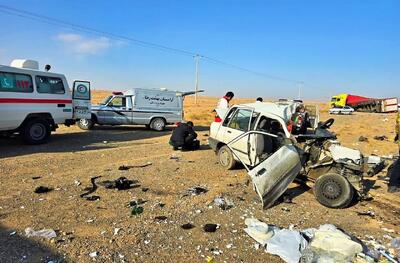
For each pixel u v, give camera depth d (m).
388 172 8.99
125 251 4.52
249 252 4.62
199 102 75.62
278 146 7.84
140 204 6.34
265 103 8.89
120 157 10.77
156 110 19.36
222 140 9.58
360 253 4.39
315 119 8.91
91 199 6.48
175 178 8.25
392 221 6.02
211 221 5.66
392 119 37.06
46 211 5.82
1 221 5.34
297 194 7.34
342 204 6.50
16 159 9.88
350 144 15.43
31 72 12.05
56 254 4.36
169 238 4.96
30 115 12.12
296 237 4.84
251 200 6.80
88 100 13.85
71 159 10.15
